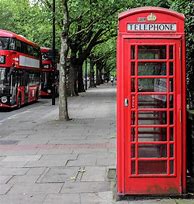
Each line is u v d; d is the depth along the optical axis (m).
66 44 17.81
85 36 36.97
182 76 6.65
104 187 7.57
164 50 6.61
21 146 12.08
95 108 25.52
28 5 31.23
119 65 6.64
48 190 7.44
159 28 6.59
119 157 6.75
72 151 11.16
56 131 15.20
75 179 8.16
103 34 38.03
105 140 13.01
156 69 6.64
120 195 6.71
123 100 6.67
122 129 6.71
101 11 19.66
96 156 10.43
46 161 9.89
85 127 16.23
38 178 8.29
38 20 30.44
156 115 6.71
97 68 86.00
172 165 6.75
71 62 39.25
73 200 6.84
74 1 18.95
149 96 6.68
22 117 20.97
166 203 6.49
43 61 41.12
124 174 6.73
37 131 15.31
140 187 6.73
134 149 6.73
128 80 6.64
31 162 9.80
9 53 25.42
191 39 7.96
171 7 9.30
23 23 33.62
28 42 30.52
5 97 25.19
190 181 7.17
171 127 6.72
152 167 6.74
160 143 6.73
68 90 39.88
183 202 6.52
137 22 6.59
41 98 40.75
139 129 6.71
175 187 6.73
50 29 34.38
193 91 8.23
